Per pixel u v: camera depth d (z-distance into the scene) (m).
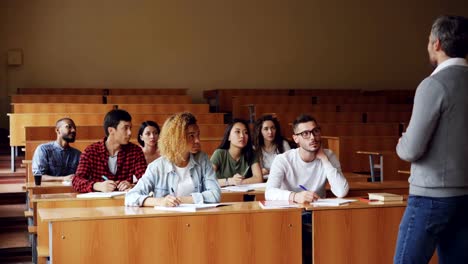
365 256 3.54
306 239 3.88
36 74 11.38
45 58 11.41
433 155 2.60
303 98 10.72
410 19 13.20
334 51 12.84
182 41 12.05
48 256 4.00
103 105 8.86
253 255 3.38
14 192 6.65
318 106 9.66
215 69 12.23
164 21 11.96
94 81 11.63
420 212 2.62
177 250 3.28
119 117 4.61
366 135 7.95
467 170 2.58
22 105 8.59
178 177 3.73
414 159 2.62
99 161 4.61
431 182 2.59
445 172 2.57
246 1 12.38
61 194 4.17
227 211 3.34
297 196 3.67
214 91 11.52
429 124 2.56
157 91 11.37
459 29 2.59
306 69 12.70
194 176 3.77
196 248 3.30
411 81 13.23
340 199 3.75
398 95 11.85
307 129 4.07
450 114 2.56
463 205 2.58
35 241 4.84
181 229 3.28
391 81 13.12
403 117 9.23
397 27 13.14
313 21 12.73
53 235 3.12
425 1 13.27
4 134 10.82
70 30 11.52
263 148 5.54
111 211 3.34
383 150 7.10
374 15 13.03
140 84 11.86
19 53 11.27
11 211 6.23
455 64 2.61
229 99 11.41
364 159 7.07
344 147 7.02
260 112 9.38
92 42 11.62
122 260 3.21
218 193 3.71
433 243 2.64
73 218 3.14
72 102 9.86
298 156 4.18
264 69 12.48
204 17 12.16
